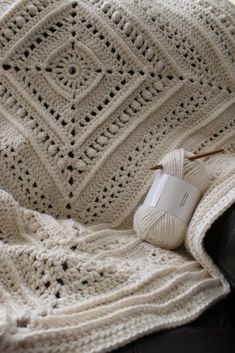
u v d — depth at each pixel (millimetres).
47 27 870
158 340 683
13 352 630
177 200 781
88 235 800
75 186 861
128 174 874
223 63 903
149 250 799
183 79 894
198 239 753
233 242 733
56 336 649
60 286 720
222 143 907
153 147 886
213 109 909
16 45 858
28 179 855
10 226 806
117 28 873
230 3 943
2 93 865
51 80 863
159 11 900
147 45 880
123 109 881
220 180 787
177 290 738
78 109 865
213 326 723
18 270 738
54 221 811
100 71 874
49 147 855
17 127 853
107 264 742
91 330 665
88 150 862
